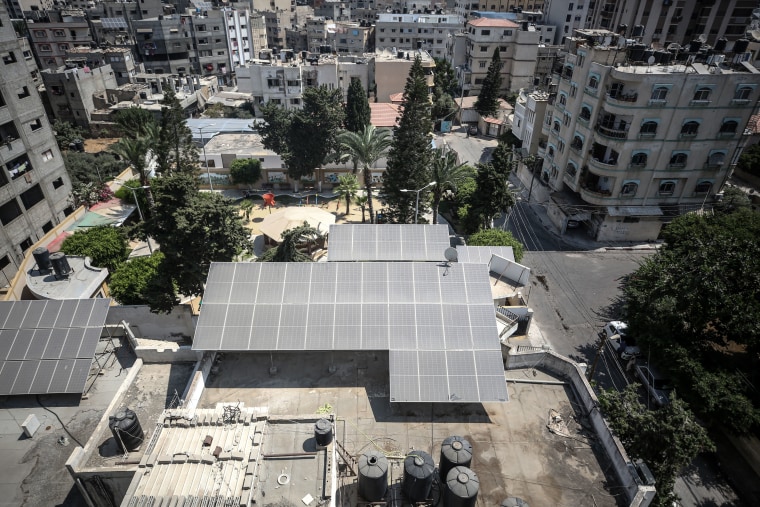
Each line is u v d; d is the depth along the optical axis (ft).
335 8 533.55
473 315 72.18
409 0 523.70
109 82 291.38
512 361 73.26
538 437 62.59
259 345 69.26
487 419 64.75
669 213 170.81
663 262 114.73
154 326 112.27
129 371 72.84
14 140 143.95
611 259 166.81
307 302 73.61
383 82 313.32
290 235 112.57
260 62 303.68
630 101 151.53
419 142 152.15
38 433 69.67
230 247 94.12
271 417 56.39
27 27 346.13
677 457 61.77
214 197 93.15
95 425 70.74
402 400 63.67
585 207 178.09
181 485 47.65
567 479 57.36
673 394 67.21
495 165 155.74
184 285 97.40
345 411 65.21
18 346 77.10
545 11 391.65
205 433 53.72
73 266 120.67
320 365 72.08
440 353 68.03
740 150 161.07
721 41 169.07
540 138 223.30
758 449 96.37
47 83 260.62
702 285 98.99
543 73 330.95
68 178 169.68
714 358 100.17
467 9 444.96
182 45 359.66
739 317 95.61
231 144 227.20
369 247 95.86
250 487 47.67
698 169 163.32
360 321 71.46
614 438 59.52
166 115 177.58
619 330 127.65
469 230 165.17
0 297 131.13
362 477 50.47
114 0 410.11
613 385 115.44
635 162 161.68
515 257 138.31
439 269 77.92
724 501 92.02
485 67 329.31
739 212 138.41
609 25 324.39
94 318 80.33
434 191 162.91
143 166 169.37
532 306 142.00
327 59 313.53
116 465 57.62
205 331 70.59
